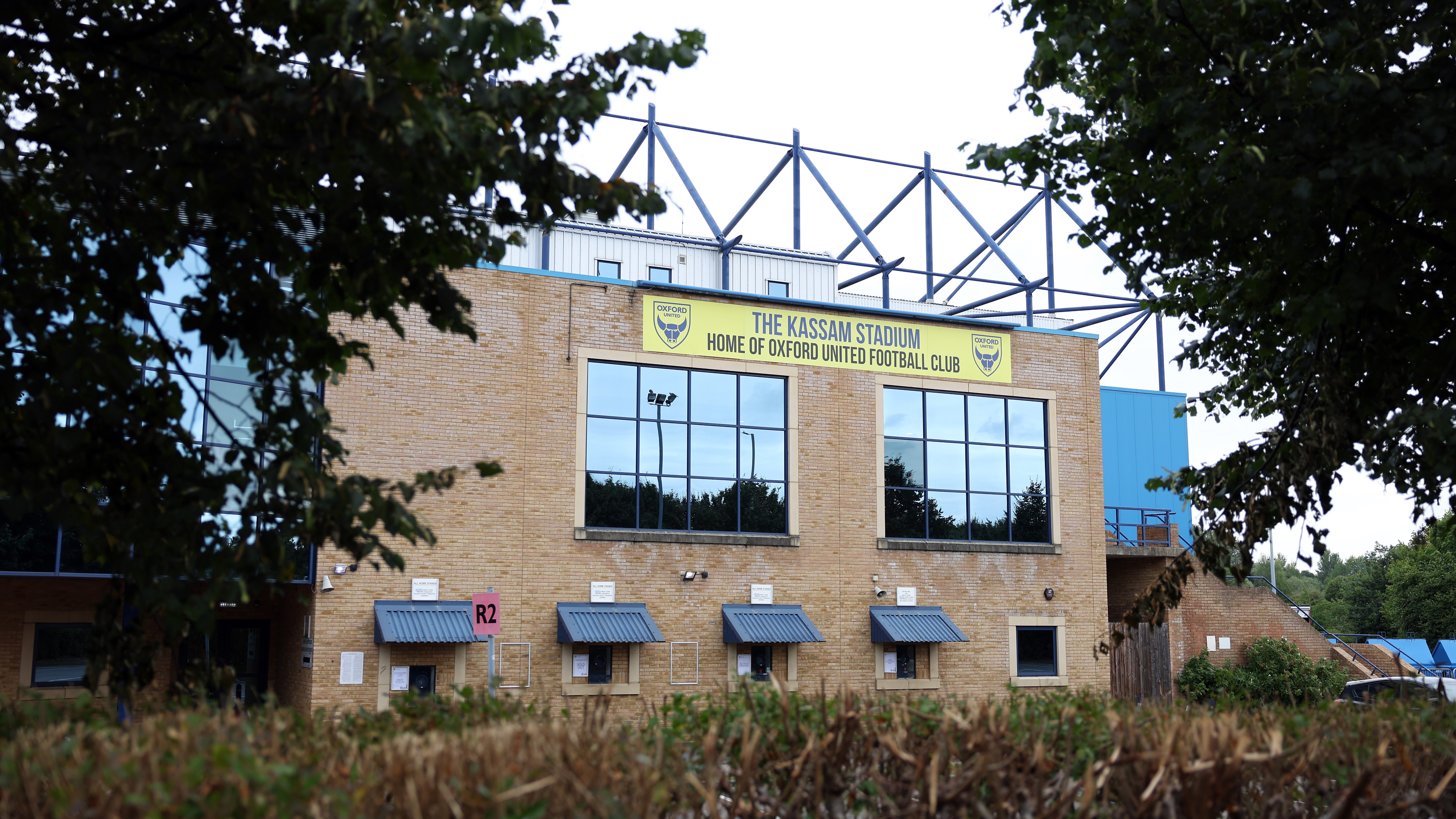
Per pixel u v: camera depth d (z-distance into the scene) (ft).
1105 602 92.32
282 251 28.04
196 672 25.99
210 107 24.76
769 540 81.71
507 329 76.59
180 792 14.32
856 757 21.83
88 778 15.24
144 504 25.52
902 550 85.92
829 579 83.35
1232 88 31.71
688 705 24.75
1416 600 189.06
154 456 27.14
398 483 25.96
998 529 90.22
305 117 24.66
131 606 29.84
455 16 23.84
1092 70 35.68
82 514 26.35
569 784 16.89
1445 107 29.45
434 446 73.36
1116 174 35.50
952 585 87.15
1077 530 92.38
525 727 19.97
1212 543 37.24
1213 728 20.70
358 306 29.81
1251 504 35.42
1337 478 36.52
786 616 80.59
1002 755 20.42
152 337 33.01
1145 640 103.60
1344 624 236.63
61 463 26.55
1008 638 88.17
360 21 23.84
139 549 25.43
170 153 25.84
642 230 120.57
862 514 85.20
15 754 15.83
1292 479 34.65
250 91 25.27
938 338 90.12
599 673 75.46
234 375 67.51
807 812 20.94
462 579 72.74
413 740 17.94
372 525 25.57
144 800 13.79
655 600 77.82
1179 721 21.52
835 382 86.17
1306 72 29.48
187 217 29.73
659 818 19.13
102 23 28.71
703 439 81.82
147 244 28.50
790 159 104.58
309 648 70.13
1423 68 30.99
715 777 19.56
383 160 24.90
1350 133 30.96
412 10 26.71
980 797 20.04
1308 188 28.86
